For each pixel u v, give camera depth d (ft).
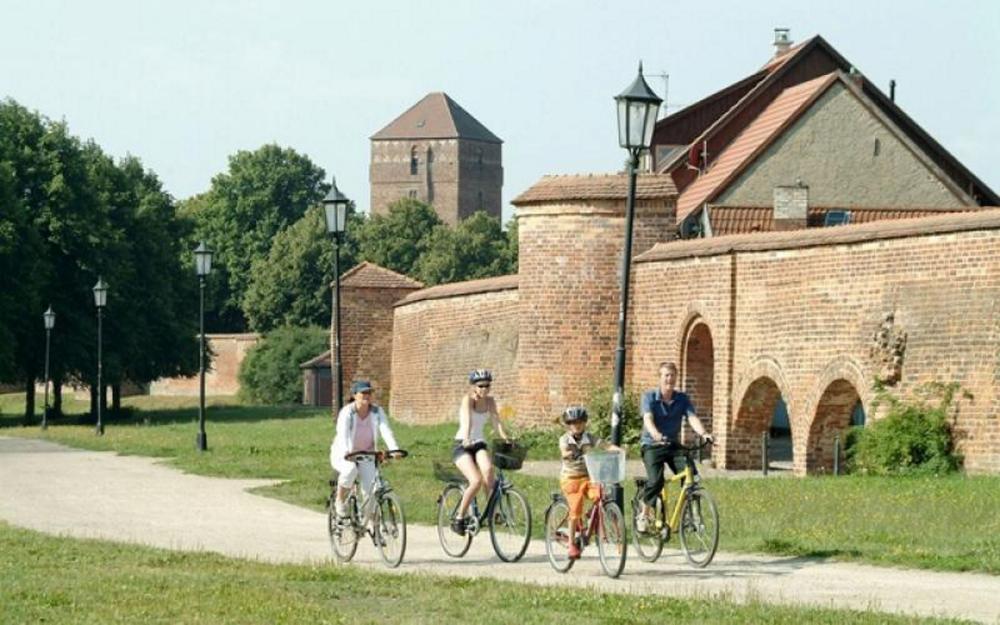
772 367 250.98
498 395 334.85
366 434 129.90
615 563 119.55
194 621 94.32
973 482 189.16
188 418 498.28
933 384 214.90
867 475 215.10
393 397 405.80
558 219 299.99
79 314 508.12
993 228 207.10
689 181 407.23
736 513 159.53
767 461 242.58
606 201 296.92
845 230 235.81
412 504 175.11
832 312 236.84
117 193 541.75
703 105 441.68
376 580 112.78
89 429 406.82
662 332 283.79
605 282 296.92
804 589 110.73
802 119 380.17
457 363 358.84
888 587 111.65
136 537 148.15
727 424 261.85
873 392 225.15
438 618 95.91
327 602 102.94
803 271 244.01
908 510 159.22
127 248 522.88
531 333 303.68
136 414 541.75
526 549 131.44
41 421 508.94
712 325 266.36
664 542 126.21
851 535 140.05
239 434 355.15
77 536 147.54
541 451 276.41
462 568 124.77
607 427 281.74
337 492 130.31
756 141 388.98
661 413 127.34
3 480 217.97
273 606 99.55
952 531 142.00
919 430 213.05
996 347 205.57
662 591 109.70
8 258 475.72
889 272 225.56
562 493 124.06
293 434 350.23
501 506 130.11
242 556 129.90
